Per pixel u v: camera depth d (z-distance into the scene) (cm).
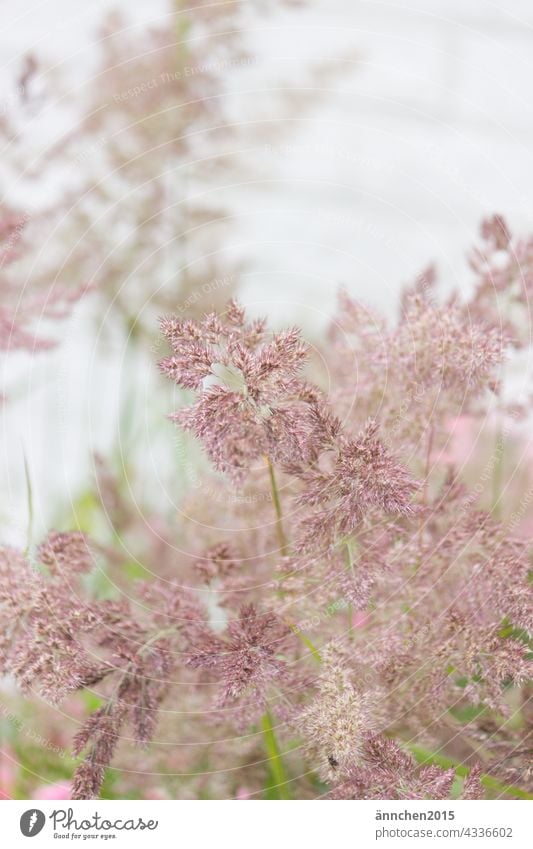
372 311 71
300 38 115
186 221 92
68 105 90
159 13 100
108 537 87
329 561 65
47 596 66
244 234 117
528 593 66
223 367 66
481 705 70
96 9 98
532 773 68
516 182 121
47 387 97
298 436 63
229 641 66
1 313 79
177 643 67
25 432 93
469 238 111
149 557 81
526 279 73
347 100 123
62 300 81
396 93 124
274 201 123
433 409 69
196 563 70
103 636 67
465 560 68
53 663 65
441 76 125
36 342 80
